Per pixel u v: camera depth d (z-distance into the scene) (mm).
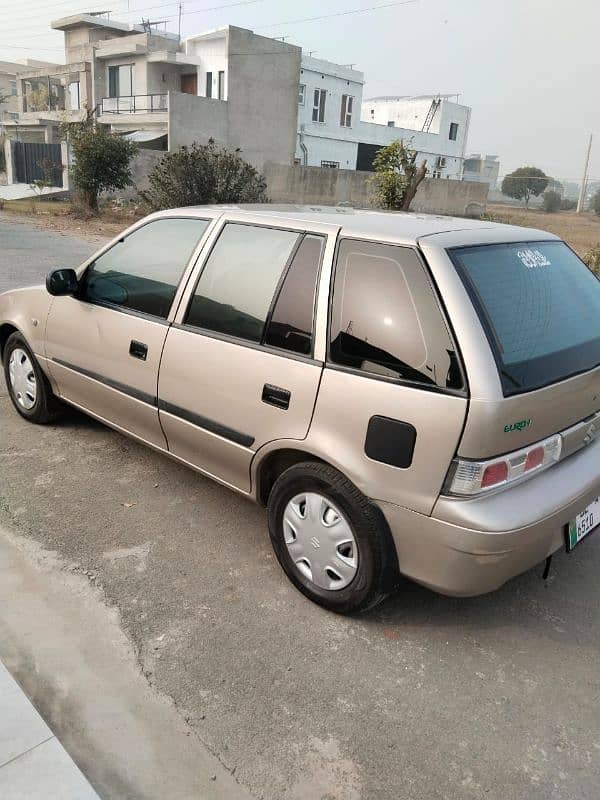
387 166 17500
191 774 2143
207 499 3832
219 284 3260
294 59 35125
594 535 3764
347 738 2316
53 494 3777
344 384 2654
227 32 32500
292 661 2648
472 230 2928
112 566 3162
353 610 2830
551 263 3102
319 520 2852
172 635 2742
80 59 44156
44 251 13750
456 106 52812
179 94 30875
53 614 2807
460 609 3049
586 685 2639
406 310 2562
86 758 2172
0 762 2107
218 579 3129
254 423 3012
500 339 2477
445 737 2348
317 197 30375
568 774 2232
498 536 2400
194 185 20812
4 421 4758
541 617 3027
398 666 2668
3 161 42906
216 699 2441
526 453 2527
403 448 2490
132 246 3805
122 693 2436
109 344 3781
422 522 2510
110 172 23312
